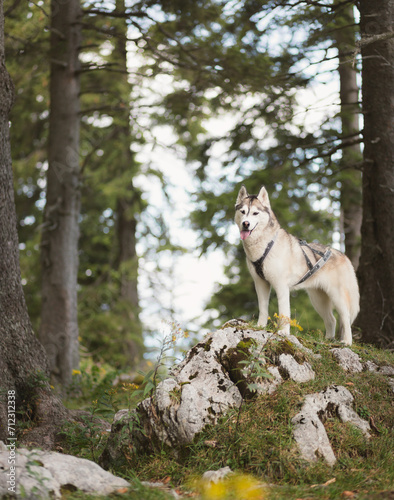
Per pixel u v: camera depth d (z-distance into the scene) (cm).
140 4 1353
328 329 850
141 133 2044
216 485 510
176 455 614
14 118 2000
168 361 696
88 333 2138
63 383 1377
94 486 539
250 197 764
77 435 747
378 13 946
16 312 815
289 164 1507
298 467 578
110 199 2266
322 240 1842
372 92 952
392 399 676
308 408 623
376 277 940
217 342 678
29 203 2388
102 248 2583
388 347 901
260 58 1284
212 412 625
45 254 1453
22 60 1608
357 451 616
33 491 496
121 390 1077
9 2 1469
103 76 1953
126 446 638
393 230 932
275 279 760
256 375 619
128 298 2395
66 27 1459
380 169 942
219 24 1372
